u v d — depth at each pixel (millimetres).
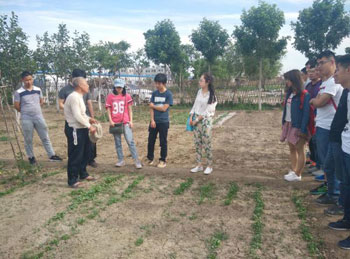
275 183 5395
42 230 3908
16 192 5297
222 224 3963
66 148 8812
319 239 3490
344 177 3549
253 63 29031
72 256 3299
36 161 6852
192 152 8094
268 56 18469
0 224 4105
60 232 3848
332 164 4211
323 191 4781
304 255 3213
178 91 22938
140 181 5711
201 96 5844
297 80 4879
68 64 17078
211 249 3367
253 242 3467
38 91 6812
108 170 6379
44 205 4707
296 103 4961
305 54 16750
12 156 7844
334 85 4293
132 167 6520
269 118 15414
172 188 5328
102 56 18766
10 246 3547
